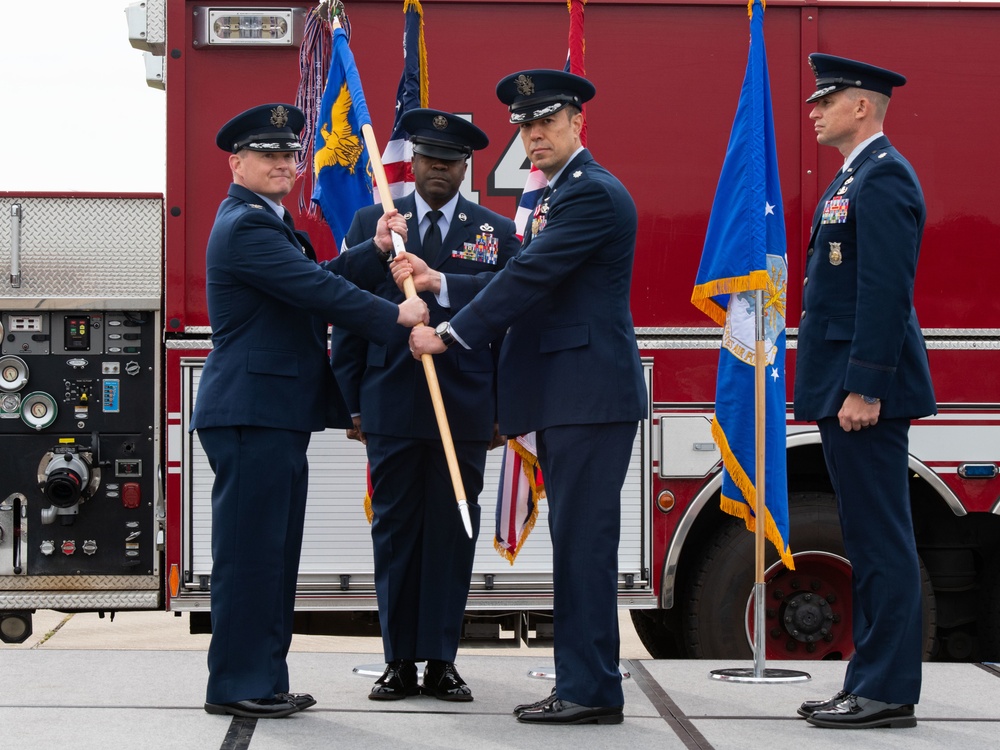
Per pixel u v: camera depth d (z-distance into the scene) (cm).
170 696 464
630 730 425
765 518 534
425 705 464
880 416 434
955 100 639
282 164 457
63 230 617
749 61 539
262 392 437
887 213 425
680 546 621
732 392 536
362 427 493
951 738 418
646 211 631
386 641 483
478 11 628
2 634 625
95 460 616
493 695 484
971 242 637
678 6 634
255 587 437
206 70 622
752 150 528
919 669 434
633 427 440
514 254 511
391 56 625
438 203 502
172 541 608
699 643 634
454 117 495
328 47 579
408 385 484
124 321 619
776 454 535
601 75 632
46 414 614
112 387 617
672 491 625
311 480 611
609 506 432
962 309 634
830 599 647
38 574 617
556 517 439
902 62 640
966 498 632
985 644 671
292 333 449
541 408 442
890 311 420
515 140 627
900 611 431
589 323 436
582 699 429
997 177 639
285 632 460
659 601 623
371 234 507
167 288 613
